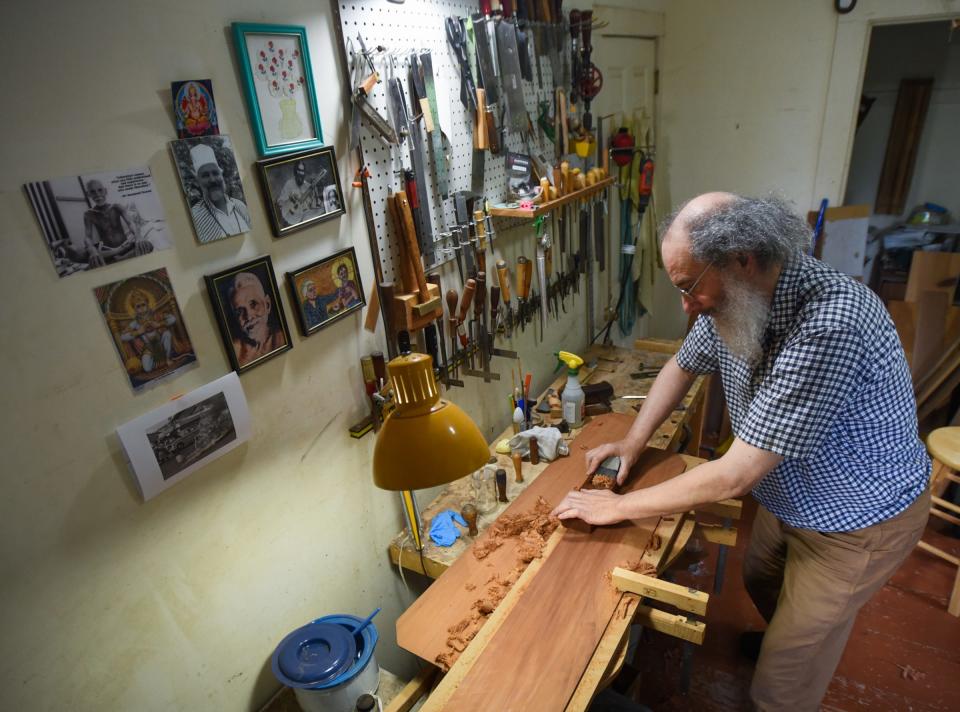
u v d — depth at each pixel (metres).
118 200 0.86
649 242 3.00
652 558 1.22
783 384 1.07
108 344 0.88
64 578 0.88
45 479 0.83
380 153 1.34
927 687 1.84
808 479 1.27
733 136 3.04
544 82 1.96
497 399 2.05
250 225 1.07
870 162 4.51
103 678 0.96
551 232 2.18
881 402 1.16
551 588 1.16
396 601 1.64
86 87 0.81
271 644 1.27
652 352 2.57
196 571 1.08
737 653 2.01
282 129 1.09
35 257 0.78
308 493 1.30
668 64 3.04
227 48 0.98
